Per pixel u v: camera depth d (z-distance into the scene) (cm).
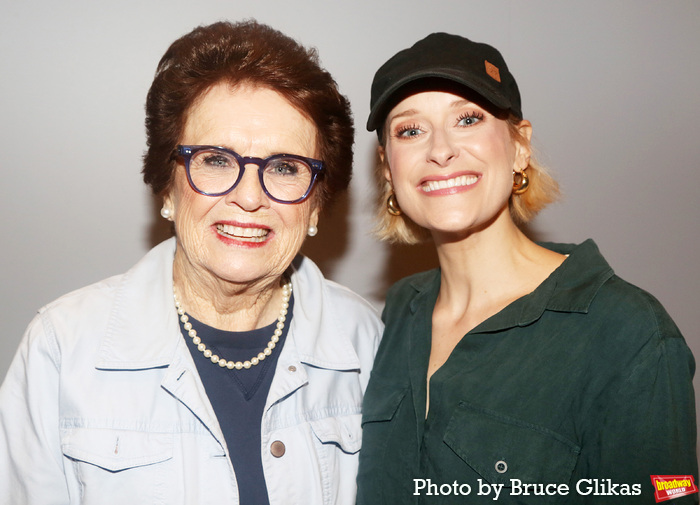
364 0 215
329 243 225
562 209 236
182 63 125
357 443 144
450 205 131
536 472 115
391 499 133
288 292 149
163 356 130
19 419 128
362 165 221
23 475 126
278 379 137
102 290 139
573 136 234
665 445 108
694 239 246
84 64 204
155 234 212
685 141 241
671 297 247
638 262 244
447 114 132
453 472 122
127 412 126
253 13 209
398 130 138
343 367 147
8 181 204
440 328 144
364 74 217
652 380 110
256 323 141
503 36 225
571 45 230
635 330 113
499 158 133
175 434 127
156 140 129
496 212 134
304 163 128
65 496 128
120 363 127
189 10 207
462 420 123
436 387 130
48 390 128
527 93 229
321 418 142
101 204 209
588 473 116
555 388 118
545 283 128
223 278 126
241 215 123
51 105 204
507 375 124
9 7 199
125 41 205
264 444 131
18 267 207
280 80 123
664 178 241
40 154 205
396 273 230
